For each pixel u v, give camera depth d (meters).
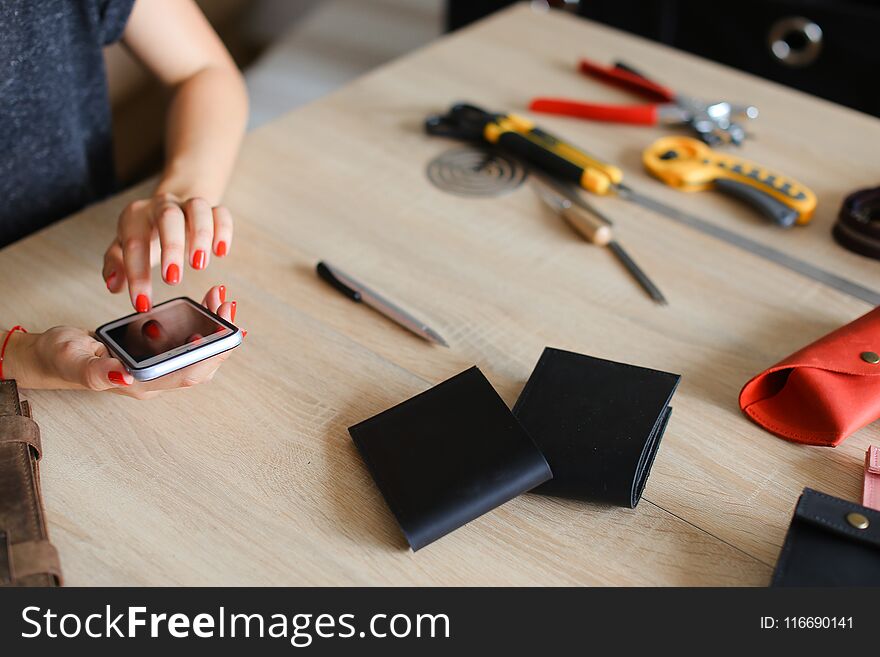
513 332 0.80
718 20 1.88
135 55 1.08
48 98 1.00
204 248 0.78
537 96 1.16
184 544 0.61
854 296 0.85
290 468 0.67
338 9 2.88
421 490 0.62
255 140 1.06
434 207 0.96
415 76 1.20
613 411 0.67
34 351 0.71
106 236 0.91
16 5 0.91
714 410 0.73
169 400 0.72
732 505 0.65
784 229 0.93
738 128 1.07
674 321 0.81
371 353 0.77
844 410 0.68
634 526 0.63
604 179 0.97
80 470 0.66
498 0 2.16
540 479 0.63
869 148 1.06
